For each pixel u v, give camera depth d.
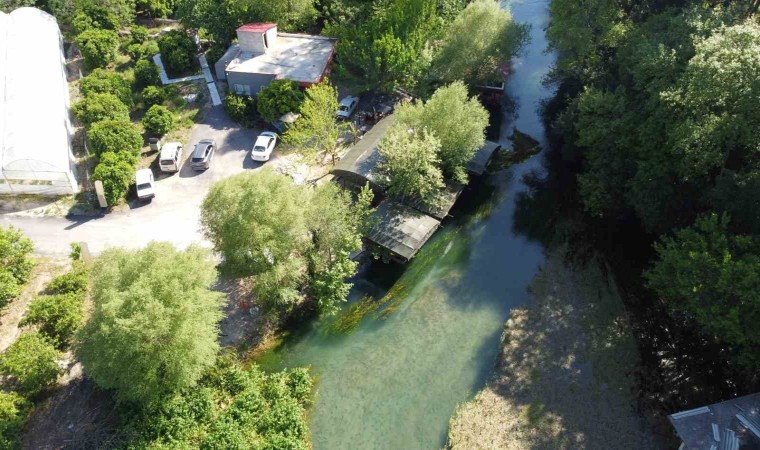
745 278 28.09
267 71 55.25
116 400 30.28
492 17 54.22
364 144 46.59
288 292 34.81
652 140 38.59
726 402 27.81
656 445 30.77
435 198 42.78
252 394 31.92
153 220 43.00
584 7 53.94
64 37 66.31
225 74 58.00
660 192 37.47
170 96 55.75
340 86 58.69
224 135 52.16
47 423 30.05
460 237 45.03
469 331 37.53
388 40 52.09
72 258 38.84
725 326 28.81
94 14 63.19
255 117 53.97
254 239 33.00
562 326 37.62
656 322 37.59
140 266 29.12
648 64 40.03
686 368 34.62
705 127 34.59
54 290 36.59
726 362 34.25
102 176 42.75
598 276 41.22
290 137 46.69
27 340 31.28
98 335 27.19
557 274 41.62
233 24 61.25
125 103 53.41
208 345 30.03
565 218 46.75
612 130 41.56
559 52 61.62
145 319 26.72
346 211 37.81
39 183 43.97
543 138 55.91
